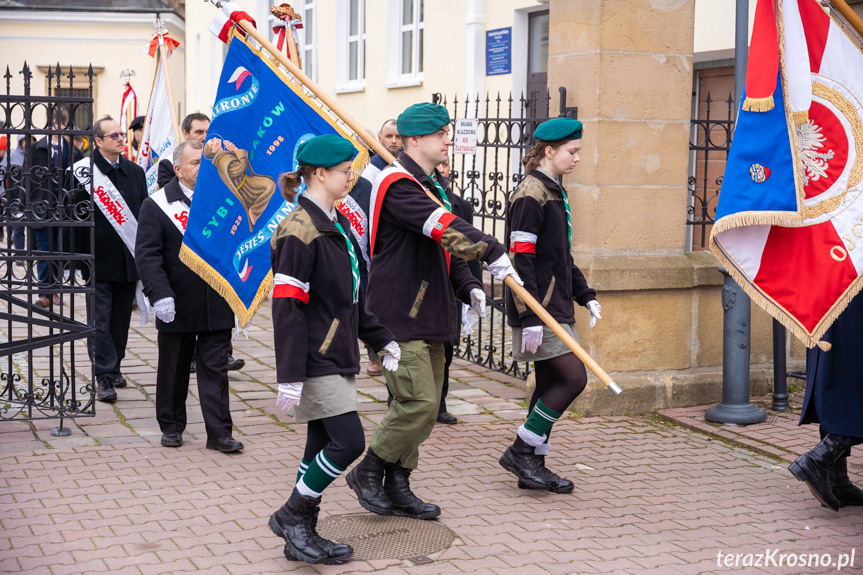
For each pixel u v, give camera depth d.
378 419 6.40
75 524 4.37
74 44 26.27
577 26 6.62
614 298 6.63
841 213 4.37
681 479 5.29
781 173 4.29
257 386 7.38
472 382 7.65
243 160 5.36
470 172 7.81
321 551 3.90
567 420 6.51
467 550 4.18
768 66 4.28
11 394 6.20
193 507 4.62
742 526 4.56
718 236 4.40
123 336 7.08
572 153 4.87
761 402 7.04
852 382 4.58
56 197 6.23
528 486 4.98
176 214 5.54
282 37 6.84
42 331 9.30
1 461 5.30
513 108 12.05
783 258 4.36
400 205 4.29
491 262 4.18
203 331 5.52
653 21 6.59
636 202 6.66
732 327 6.46
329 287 3.84
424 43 13.54
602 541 4.32
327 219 3.87
